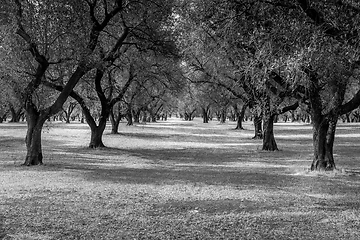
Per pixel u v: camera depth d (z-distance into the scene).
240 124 69.19
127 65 30.27
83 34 20.28
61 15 18.91
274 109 19.52
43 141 37.75
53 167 19.83
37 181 15.38
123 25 25.36
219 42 13.40
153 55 28.23
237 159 25.70
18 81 19.27
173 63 28.89
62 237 8.10
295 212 10.56
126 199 12.05
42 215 9.91
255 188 14.30
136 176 17.14
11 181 15.34
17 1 18.08
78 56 19.55
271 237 8.27
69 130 57.19
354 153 28.66
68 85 20.55
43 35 19.59
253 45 11.84
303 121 114.19
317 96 17.25
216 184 15.16
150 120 111.19
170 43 25.52
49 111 20.61
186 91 35.22
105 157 25.67
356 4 9.64
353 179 16.47
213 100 41.03
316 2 10.18
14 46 18.11
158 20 24.27
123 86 34.78
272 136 32.41
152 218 9.75
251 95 20.94
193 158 26.25
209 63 27.61
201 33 15.15
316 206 11.33
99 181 15.56
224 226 9.08
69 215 9.95
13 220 9.40
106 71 29.27
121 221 9.42
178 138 46.59
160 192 13.30
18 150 28.70
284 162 23.91
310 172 18.06
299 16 10.62
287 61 9.32
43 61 19.56
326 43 9.44
